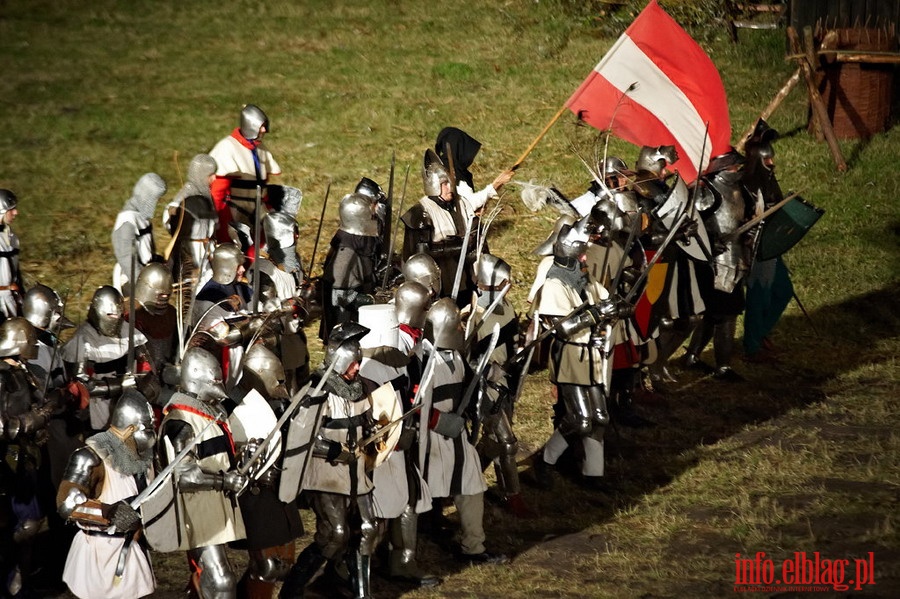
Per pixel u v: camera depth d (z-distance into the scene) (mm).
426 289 20234
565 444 24469
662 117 31109
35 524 19109
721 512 23422
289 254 27031
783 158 46625
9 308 26281
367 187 28578
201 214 27250
